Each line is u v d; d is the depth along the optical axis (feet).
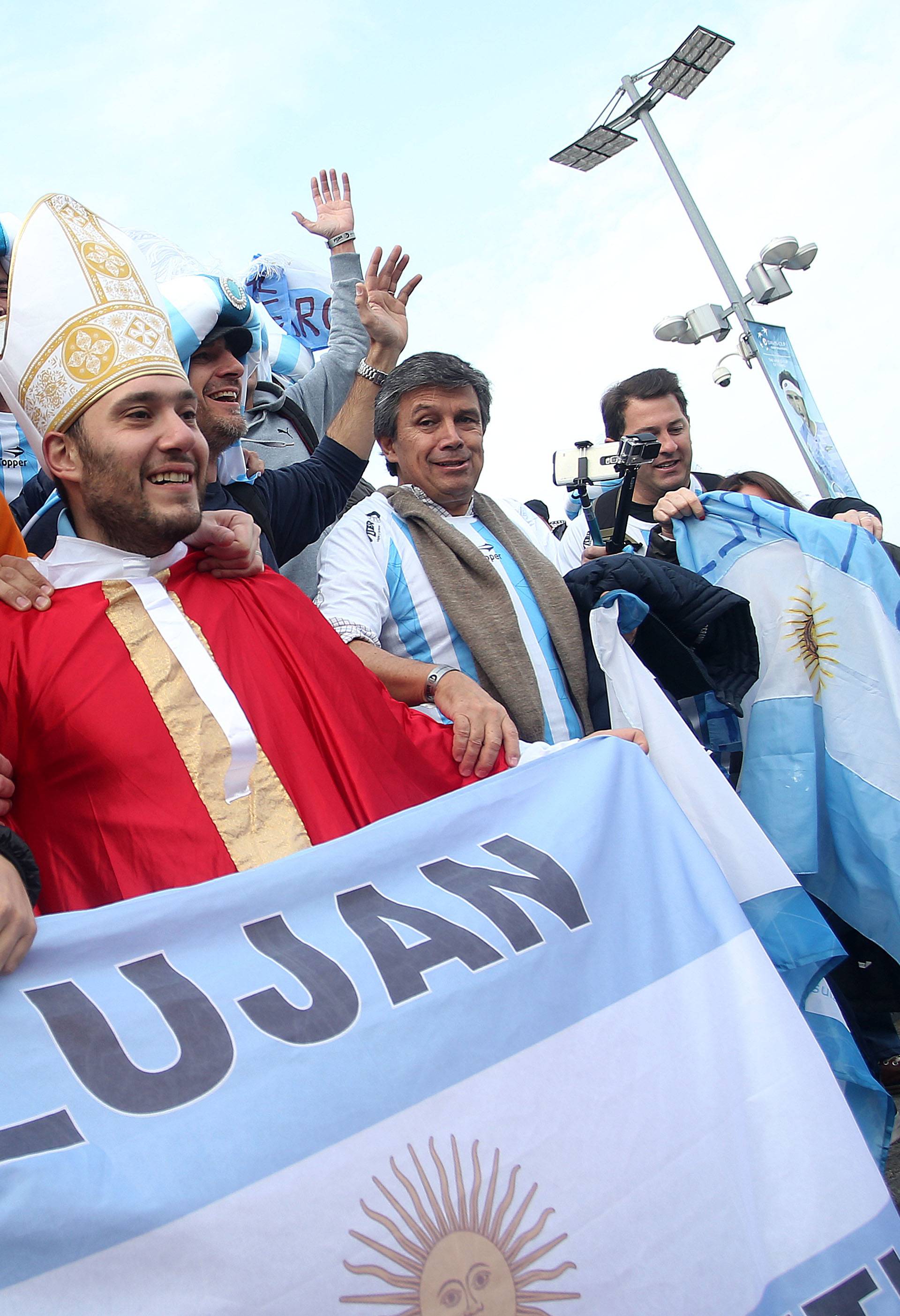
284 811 5.94
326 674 6.56
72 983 4.59
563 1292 4.43
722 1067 5.32
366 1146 4.38
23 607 5.94
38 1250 3.73
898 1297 4.94
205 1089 4.33
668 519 10.77
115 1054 4.36
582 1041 5.11
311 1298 3.98
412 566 8.96
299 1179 4.19
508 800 6.02
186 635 6.17
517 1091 4.80
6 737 5.74
